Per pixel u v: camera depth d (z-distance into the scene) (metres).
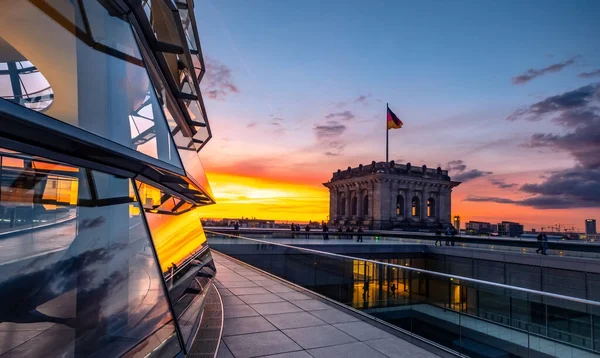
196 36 8.15
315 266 10.66
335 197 106.69
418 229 87.25
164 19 6.02
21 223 2.05
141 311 2.82
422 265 38.66
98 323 2.36
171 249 4.25
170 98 6.69
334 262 9.71
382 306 7.72
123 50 3.31
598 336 4.96
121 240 2.80
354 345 6.54
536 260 27.80
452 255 35.81
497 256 31.27
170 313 3.19
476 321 6.01
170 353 2.87
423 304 6.83
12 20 2.20
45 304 2.10
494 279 31.44
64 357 2.13
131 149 2.82
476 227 122.31
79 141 2.22
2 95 2.04
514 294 5.69
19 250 2.04
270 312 8.50
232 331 7.01
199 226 7.52
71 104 2.42
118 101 2.96
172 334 3.05
